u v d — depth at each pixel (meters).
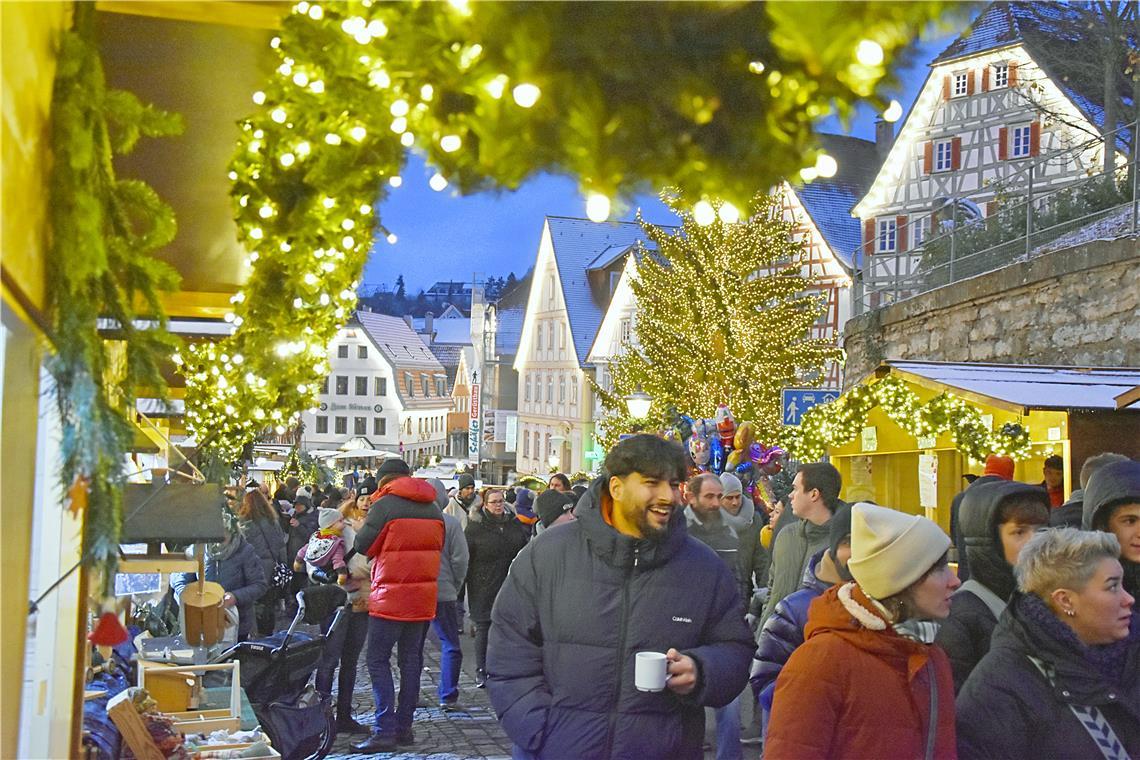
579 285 74.62
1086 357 14.40
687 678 4.12
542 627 4.34
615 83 2.32
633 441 4.32
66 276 2.65
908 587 3.36
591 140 2.33
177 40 3.70
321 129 3.29
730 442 15.07
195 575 8.74
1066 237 17.70
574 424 71.38
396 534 8.95
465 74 2.41
